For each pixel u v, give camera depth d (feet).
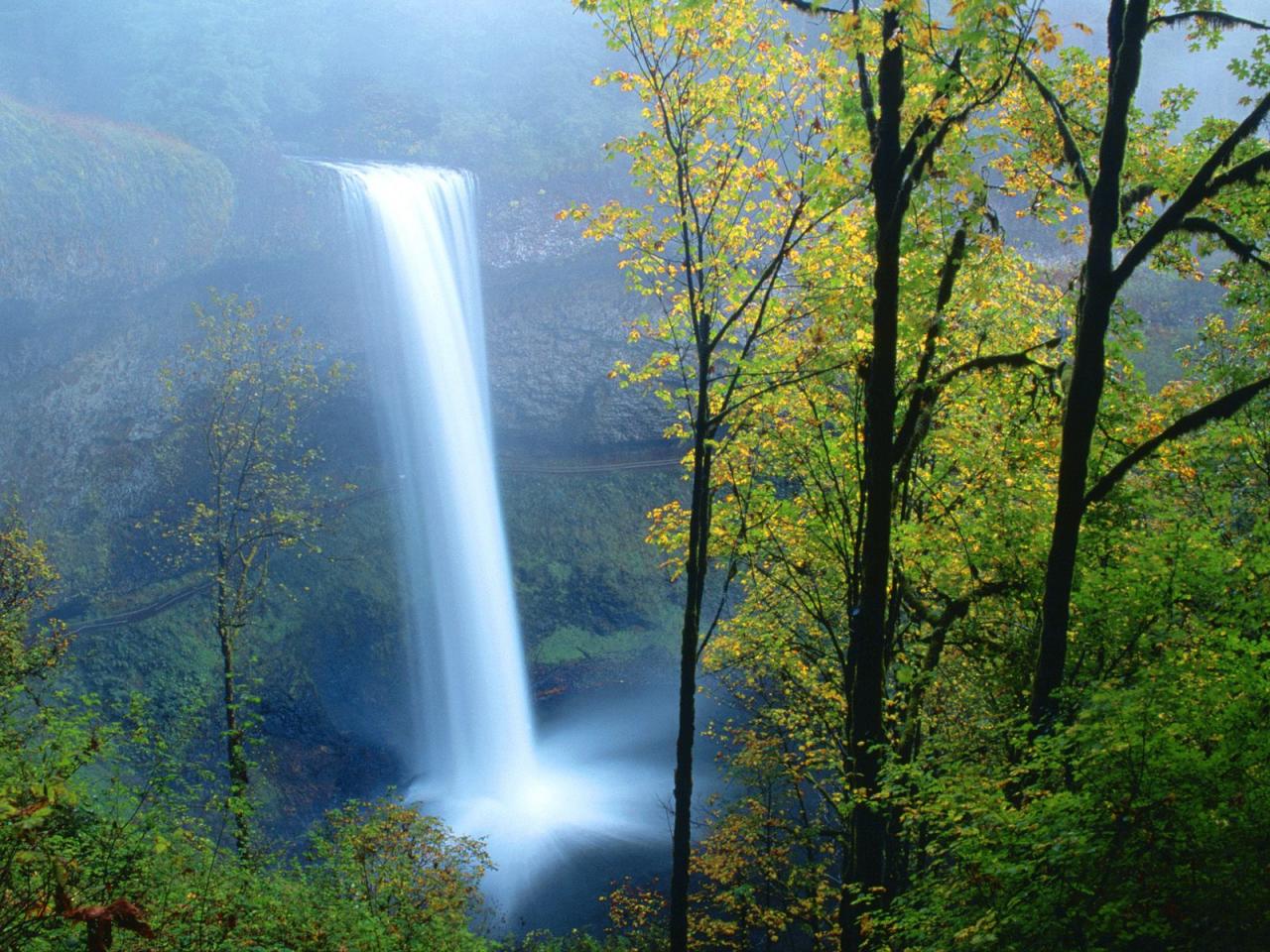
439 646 170.09
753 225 53.83
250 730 138.62
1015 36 39.83
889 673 58.65
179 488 148.87
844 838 67.87
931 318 46.62
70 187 126.72
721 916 94.17
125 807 40.98
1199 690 30.48
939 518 59.62
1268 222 50.93
